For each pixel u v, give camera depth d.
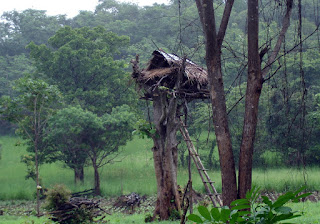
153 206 19.48
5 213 19.03
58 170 32.47
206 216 3.46
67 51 30.72
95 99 32.09
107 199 23.38
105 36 33.88
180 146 29.47
